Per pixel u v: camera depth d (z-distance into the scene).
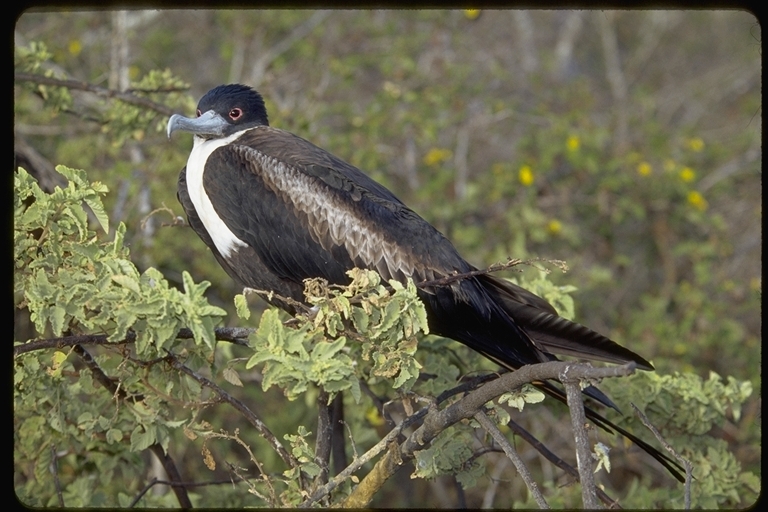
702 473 9.33
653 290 15.85
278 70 14.62
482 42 17.64
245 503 10.10
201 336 6.82
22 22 15.32
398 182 14.90
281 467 12.16
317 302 7.10
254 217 9.30
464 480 8.34
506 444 6.88
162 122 11.48
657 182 15.04
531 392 7.34
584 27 21.27
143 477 12.44
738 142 17.02
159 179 12.62
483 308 8.81
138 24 15.73
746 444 13.00
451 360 9.96
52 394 8.28
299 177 9.23
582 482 6.08
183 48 16.50
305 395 11.78
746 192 16.31
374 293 7.27
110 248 7.15
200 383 8.00
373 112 13.87
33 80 10.57
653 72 20.70
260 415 13.24
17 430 8.82
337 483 7.58
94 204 7.18
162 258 12.27
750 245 15.83
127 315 6.80
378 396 9.88
